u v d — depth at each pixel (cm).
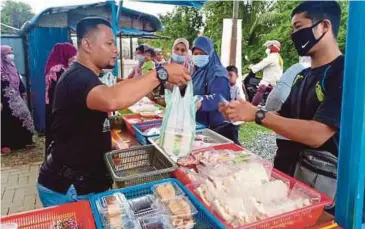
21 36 527
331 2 139
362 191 104
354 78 100
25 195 320
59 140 154
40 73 522
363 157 101
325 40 141
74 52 330
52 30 509
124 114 271
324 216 110
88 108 138
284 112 173
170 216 102
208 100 243
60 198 154
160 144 147
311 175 151
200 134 201
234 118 145
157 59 540
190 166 138
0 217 101
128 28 594
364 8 94
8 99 446
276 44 471
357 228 106
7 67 441
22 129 466
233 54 497
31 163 414
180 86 146
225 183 114
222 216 96
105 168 161
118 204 107
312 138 131
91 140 151
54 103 153
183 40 305
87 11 453
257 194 107
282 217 98
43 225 102
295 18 146
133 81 127
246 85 495
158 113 276
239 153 156
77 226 100
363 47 96
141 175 131
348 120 103
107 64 155
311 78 152
